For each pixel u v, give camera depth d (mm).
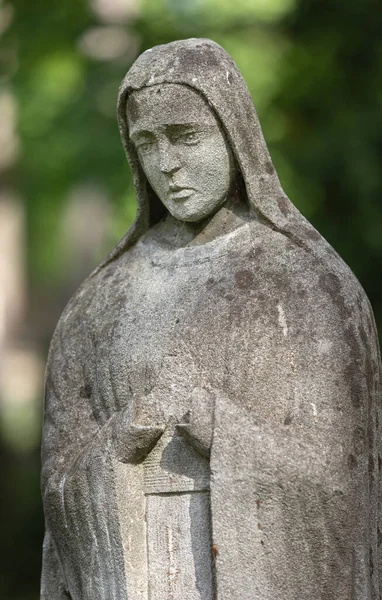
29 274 35656
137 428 8320
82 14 18922
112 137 18156
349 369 8336
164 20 18438
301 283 8469
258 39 18047
